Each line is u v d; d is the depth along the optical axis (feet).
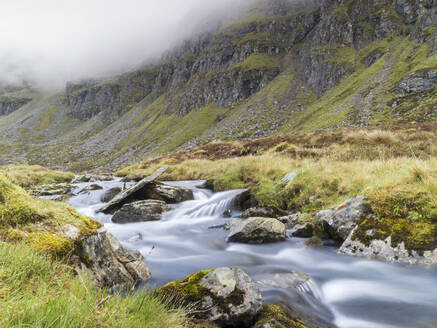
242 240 31.91
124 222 45.52
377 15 558.97
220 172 71.77
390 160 38.81
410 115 226.17
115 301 10.74
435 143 57.82
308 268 24.16
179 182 72.18
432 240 21.98
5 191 16.05
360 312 17.25
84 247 16.29
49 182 90.94
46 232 15.17
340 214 29.22
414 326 15.46
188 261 26.27
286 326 13.44
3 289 8.52
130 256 20.81
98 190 69.72
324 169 43.32
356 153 60.59
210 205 49.57
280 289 18.85
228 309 13.52
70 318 7.72
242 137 423.23
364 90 367.45
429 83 282.15
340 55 537.65
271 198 44.14
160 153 513.86
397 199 26.12
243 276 15.37
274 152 78.43
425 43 388.98
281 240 31.04
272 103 527.40
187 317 12.86
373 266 22.74
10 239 13.50
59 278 11.16
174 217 46.39
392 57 432.25
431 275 20.11
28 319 7.23
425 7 458.50
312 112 401.90
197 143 469.98
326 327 15.33
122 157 578.66
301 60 647.56
